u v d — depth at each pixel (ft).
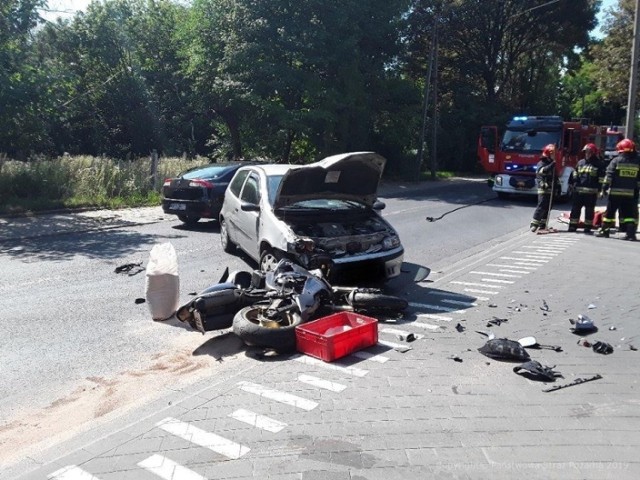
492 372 16.71
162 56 123.24
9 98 53.26
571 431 13.12
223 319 20.71
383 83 102.73
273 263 26.32
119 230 45.47
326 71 96.12
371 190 28.60
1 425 14.48
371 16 101.35
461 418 13.80
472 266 31.86
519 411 14.16
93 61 118.83
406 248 38.73
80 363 18.40
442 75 154.61
